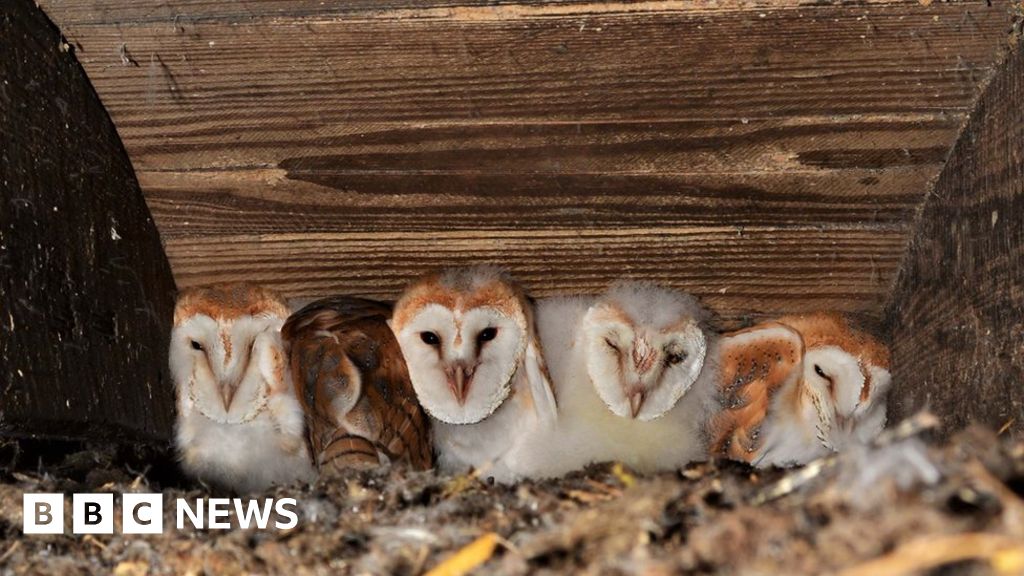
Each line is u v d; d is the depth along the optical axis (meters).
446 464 1.92
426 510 1.67
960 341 1.82
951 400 1.83
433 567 1.62
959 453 1.56
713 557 1.55
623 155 1.84
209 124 1.83
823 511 1.54
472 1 1.73
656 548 1.58
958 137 1.82
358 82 1.79
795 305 1.94
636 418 1.92
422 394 1.91
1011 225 1.75
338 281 1.93
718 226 1.89
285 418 1.94
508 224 1.89
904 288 1.91
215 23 1.76
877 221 1.88
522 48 1.77
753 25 1.75
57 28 1.77
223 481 1.93
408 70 1.78
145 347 1.88
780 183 1.86
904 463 1.53
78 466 1.80
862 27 1.75
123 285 1.85
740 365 1.98
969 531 1.50
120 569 1.66
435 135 1.83
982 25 1.74
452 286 1.90
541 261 1.92
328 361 1.88
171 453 1.93
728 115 1.81
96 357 1.80
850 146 1.83
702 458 1.92
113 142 1.83
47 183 1.76
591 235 1.90
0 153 1.72
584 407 1.92
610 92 1.79
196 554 1.66
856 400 1.95
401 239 1.90
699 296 1.94
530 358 1.91
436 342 1.90
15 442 1.77
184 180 1.87
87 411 1.78
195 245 1.91
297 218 1.89
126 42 1.78
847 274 1.92
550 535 1.62
